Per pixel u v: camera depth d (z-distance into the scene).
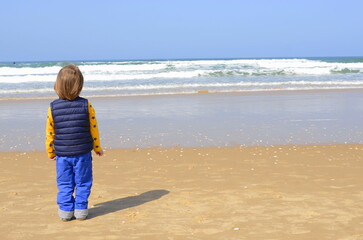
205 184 5.38
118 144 8.65
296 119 12.20
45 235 3.70
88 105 4.21
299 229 3.75
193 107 15.24
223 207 4.43
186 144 8.62
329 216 4.09
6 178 5.79
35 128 11.06
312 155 7.25
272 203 4.53
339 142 8.79
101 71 34.91
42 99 18.48
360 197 4.72
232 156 7.22
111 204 4.64
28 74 34.31
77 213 4.09
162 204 4.58
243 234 3.65
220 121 11.93
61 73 4.12
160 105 15.90
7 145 8.70
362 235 3.60
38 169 6.34
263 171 6.05
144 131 10.33
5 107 15.67
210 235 3.64
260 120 12.05
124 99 18.03
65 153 4.12
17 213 4.32
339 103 16.05
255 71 34.38
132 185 5.40
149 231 3.76
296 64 42.81
